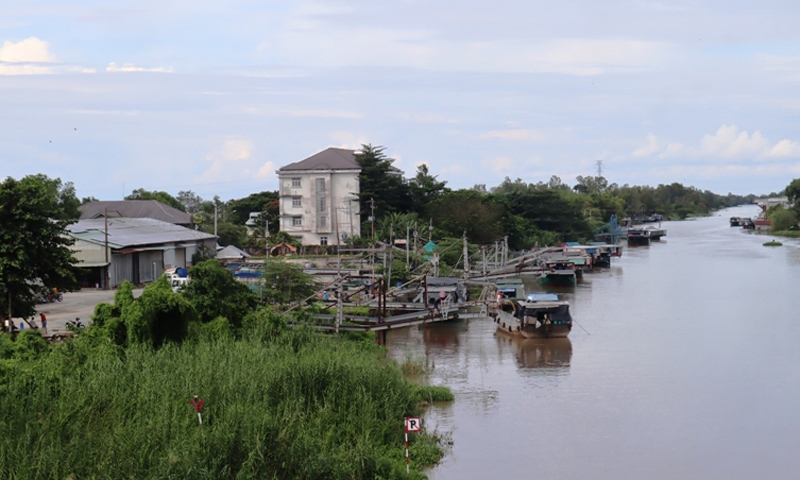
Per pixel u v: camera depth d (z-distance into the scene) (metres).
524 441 39.81
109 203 142.62
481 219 134.00
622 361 57.12
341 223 136.38
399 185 140.88
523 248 142.00
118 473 27.89
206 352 40.91
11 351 40.91
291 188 138.12
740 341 63.78
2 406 31.55
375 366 41.56
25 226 53.22
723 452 38.66
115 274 86.62
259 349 43.06
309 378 38.16
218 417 33.03
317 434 33.88
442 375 53.31
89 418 32.09
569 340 65.06
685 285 101.31
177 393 35.09
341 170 136.25
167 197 178.75
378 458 32.94
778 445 39.56
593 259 126.62
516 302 69.88
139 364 38.81
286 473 29.77
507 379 52.19
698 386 50.12
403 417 38.31
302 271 73.31
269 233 140.50
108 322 44.16
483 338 66.75
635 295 92.56
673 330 69.12
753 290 95.12
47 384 34.22
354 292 63.25
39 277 55.88
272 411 35.12
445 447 38.75
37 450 28.67
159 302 44.97
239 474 28.27
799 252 150.12
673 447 39.28
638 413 44.56
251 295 54.78
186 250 103.38
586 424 42.69
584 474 35.84
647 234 183.00
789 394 48.22
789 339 64.38
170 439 30.61
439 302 65.44
